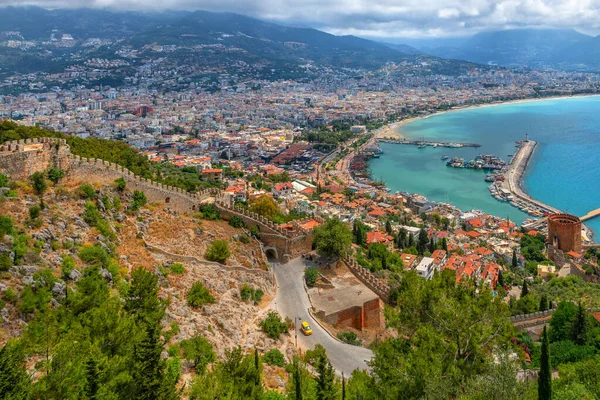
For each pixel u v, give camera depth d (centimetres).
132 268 8062
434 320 6191
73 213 8325
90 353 4312
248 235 12200
